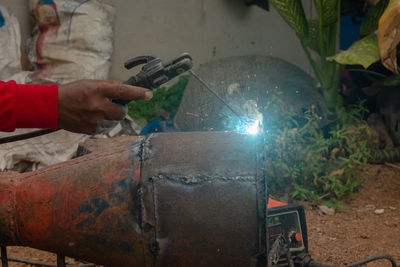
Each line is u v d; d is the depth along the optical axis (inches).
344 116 179.8
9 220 53.3
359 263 78.0
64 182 54.5
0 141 53.9
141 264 54.1
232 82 167.5
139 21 219.3
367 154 144.6
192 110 164.4
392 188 150.3
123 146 57.0
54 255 101.4
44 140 149.6
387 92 197.5
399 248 104.6
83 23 167.6
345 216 127.8
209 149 54.2
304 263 70.6
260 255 51.9
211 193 51.4
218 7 248.7
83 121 48.2
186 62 50.0
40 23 172.2
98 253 54.6
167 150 54.5
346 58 151.6
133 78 50.1
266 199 51.2
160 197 51.8
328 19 172.9
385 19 128.3
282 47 278.2
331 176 137.3
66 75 167.2
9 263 95.2
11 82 46.2
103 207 52.9
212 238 51.5
